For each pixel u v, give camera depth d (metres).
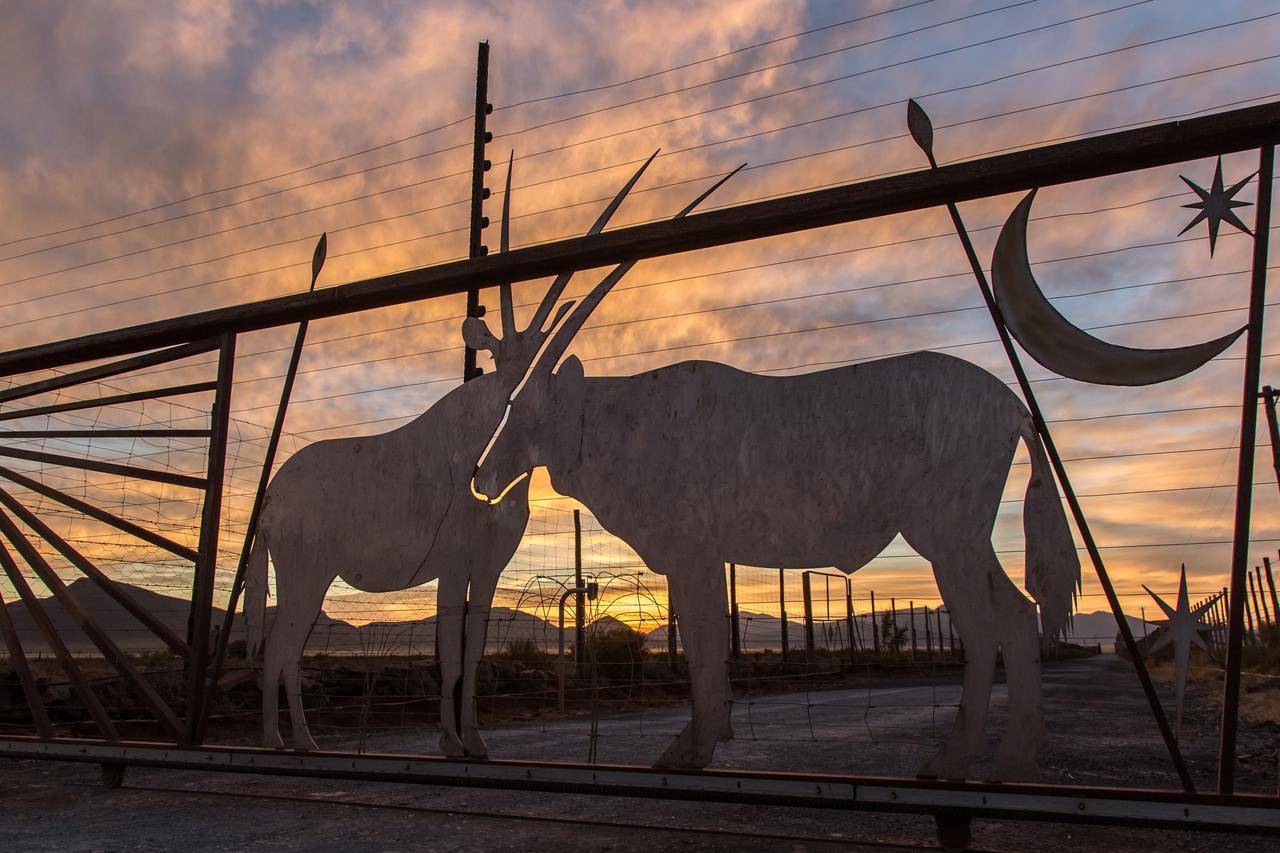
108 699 9.37
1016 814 3.87
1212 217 3.96
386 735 10.08
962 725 4.13
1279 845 4.36
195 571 6.18
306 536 5.98
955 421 4.36
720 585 4.67
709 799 4.43
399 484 5.71
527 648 18.42
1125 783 6.46
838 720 12.53
